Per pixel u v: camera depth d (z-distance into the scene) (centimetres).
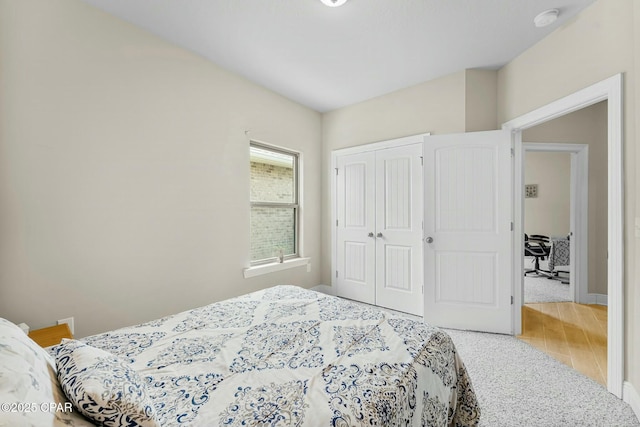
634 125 162
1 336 69
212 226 262
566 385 184
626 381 168
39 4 165
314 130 383
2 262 155
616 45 172
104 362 79
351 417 81
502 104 272
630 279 165
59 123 173
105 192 193
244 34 219
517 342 246
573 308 335
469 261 271
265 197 332
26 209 162
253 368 106
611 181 174
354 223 365
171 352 118
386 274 337
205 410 83
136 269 210
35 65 164
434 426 110
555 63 215
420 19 202
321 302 180
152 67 217
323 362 110
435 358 121
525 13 196
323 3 185
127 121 204
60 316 174
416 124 309
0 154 154
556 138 353
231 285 279
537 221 558
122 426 66
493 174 263
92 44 186
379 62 262
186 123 240
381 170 338
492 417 155
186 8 190
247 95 293
